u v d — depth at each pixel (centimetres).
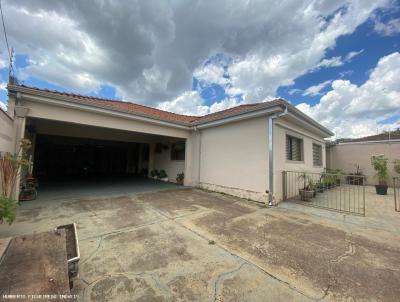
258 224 376
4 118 370
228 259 242
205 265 227
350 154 1095
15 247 164
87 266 219
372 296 179
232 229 346
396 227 367
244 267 225
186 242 288
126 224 357
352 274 214
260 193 566
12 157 349
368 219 416
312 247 279
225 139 697
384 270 222
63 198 547
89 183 855
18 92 437
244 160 623
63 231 204
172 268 220
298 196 664
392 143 962
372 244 291
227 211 463
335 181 898
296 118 608
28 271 131
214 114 948
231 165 666
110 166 1488
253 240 301
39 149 1167
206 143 782
